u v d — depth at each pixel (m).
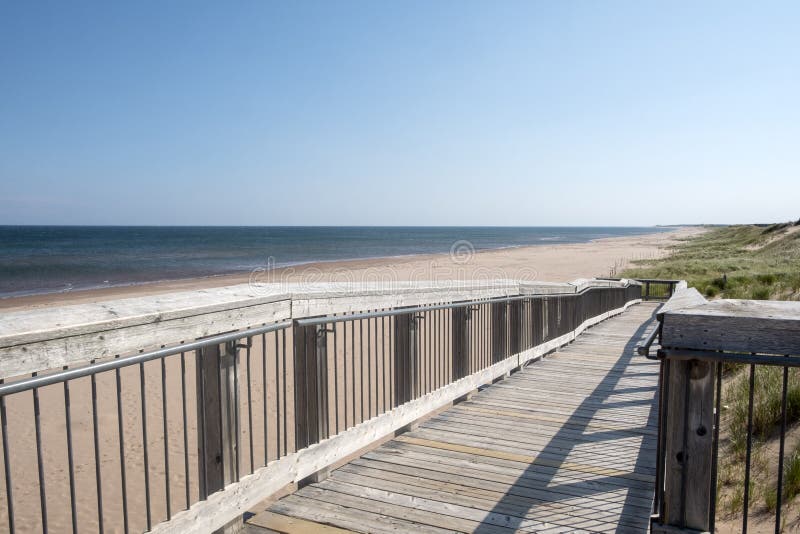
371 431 4.15
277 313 3.22
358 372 9.05
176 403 7.53
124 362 2.27
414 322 4.77
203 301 2.76
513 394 6.21
